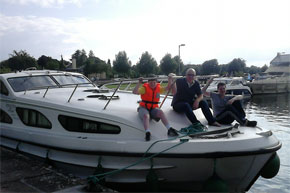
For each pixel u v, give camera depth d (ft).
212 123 14.67
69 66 219.00
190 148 12.21
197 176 13.09
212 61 242.99
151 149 12.62
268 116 52.80
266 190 19.08
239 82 82.79
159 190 13.60
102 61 200.95
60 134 15.53
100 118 14.19
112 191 12.38
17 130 17.70
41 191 12.33
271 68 190.90
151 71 168.45
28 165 15.25
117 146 13.05
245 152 12.20
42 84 20.75
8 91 18.95
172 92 16.17
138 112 14.23
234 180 13.55
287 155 26.53
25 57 154.10
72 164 14.40
